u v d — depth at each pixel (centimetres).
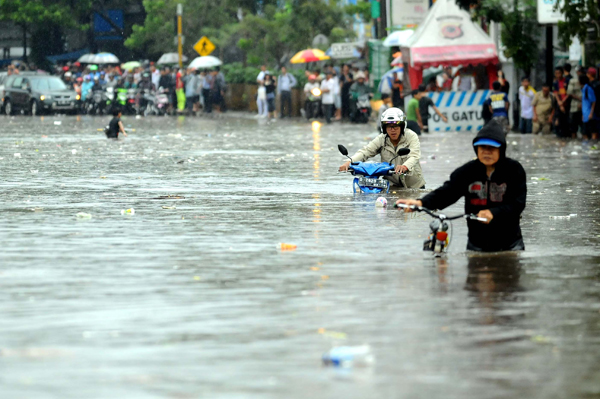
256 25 13675
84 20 18462
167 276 2180
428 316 1800
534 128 8025
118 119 7975
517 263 2327
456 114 8762
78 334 1672
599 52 7412
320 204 3547
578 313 1828
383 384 1408
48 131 9225
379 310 1847
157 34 15750
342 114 11350
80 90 14538
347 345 1603
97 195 3841
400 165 3897
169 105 14012
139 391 1370
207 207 3459
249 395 1358
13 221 3084
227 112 14262
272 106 12444
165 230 2895
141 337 1653
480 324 1742
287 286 2069
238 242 2672
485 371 1470
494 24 9356
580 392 1380
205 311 1841
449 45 8712
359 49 11800
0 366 1487
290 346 1598
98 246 2594
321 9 13000
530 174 4691
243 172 4881
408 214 3262
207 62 13838
